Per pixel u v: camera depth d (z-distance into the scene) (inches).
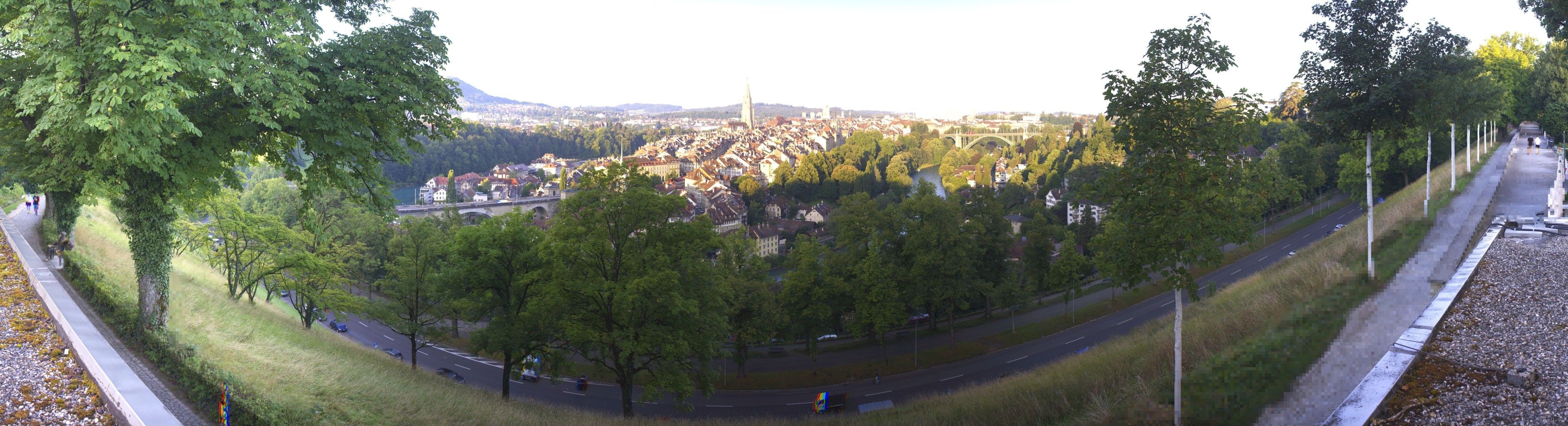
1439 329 617.6
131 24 619.5
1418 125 862.5
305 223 876.0
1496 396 463.2
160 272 776.9
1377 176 2709.2
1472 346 561.6
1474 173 2005.4
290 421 641.0
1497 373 499.5
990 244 2332.7
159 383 658.2
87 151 692.7
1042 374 1011.3
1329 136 908.6
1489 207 1385.3
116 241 1569.9
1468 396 468.1
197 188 789.9
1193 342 786.2
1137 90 499.2
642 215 1112.8
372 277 2972.4
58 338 725.9
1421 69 803.4
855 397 1849.2
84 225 1563.7
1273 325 717.3
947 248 2085.4
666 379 1131.9
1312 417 492.1
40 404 565.6
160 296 776.9
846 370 2044.8
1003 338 2217.0
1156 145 493.4
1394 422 451.5
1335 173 3833.7
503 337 1179.3
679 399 1233.4
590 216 1102.4
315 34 741.9
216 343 896.9
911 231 2105.1
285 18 692.7
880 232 2142.0
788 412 1763.0
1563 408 429.4
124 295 903.1
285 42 682.8
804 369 2080.5
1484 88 906.7
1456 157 2650.1
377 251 2888.8
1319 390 533.3
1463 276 804.0
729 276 1989.4
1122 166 515.8
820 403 1720.0
